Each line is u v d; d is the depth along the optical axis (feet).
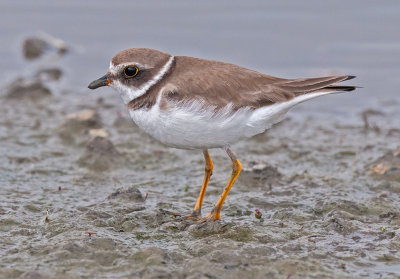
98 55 74.18
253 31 77.00
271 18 81.10
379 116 59.16
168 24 79.10
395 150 44.73
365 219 35.29
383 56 71.26
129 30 77.71
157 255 29.63
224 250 30.01
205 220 34.96
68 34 78.38
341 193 39.42
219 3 85.87
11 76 70.08
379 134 53.83
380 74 67.87
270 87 33.37
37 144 49.44
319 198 38.50
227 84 32.71
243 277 27.81
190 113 31.78
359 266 29.14
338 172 44.21
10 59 74.54
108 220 34.17
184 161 46.55
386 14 81.25
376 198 37.86
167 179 42.91
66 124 52.85
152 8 84.74
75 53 75.46
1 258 29.50
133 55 33.47
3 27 79.97
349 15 81.41
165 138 33.12
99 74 70.79
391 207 36.73
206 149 36.42
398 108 61.57
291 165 46.39
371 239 32.22
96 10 84.43
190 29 77.41
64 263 28.89
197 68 33.71
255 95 32.83
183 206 37.76
